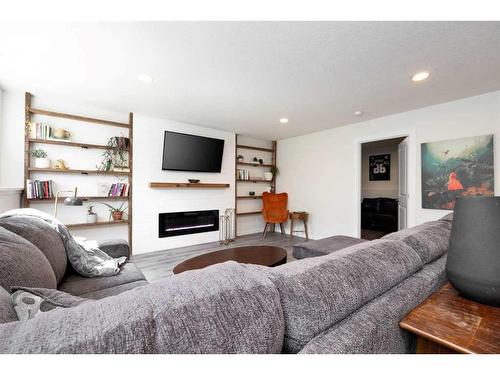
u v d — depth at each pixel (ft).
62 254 4.65
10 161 8.82
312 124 13.05
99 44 5.79
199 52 6.13
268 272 1.87
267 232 17.22
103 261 5.47
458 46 5.80
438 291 2.44
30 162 9.13
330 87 8.23
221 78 7.57
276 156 17.78
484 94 8.68
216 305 1.30
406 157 10.99
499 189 8.30
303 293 1.70
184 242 12.96
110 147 10.62
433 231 3.83
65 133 9.60
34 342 0.98
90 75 7.45
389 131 11.36
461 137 9.16
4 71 7.25
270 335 1.36
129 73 7.30
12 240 3.26
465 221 2.31
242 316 1.32
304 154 15.67
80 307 1.20
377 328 1.73
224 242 13.82
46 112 9.21
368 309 1.90
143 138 11.60
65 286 4.44
